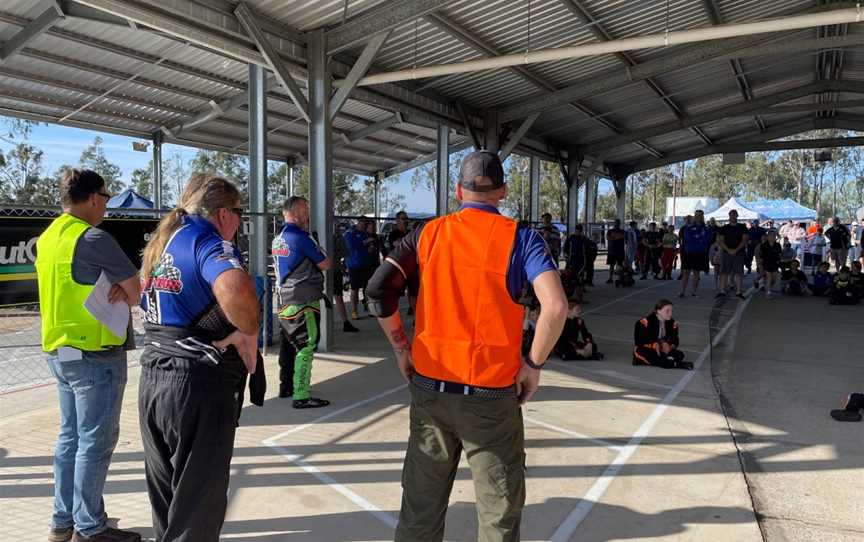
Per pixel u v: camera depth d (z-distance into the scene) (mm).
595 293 13492
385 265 2227
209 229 2271
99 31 9008
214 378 2195
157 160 14500
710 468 3795
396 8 7137
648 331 6578
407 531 2170
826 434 4406
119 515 3152
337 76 9008
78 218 2750
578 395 5449
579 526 3061
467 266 2068
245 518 3162
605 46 7516
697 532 2998
